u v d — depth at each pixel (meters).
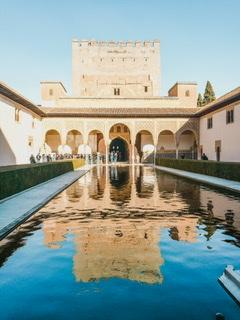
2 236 6.59
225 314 3.68
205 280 4.57
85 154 39.88
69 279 4.63
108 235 6.91
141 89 51.75
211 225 7.80
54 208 10.09
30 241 6.48
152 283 4.47
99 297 4.09
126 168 32.31
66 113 36.59
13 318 3.63
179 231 7.24
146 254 5.67
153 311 3.75
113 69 53.72
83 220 8.37
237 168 16.42
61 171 22.31
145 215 9.01
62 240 6.55
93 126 37.50
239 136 25.20
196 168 23.09
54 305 3.90
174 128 37.59
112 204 10.86
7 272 4.91
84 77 52.78
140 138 41.47
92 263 5.24
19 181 12.70
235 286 4.27
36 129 34.12
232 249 5.94
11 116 24.45
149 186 16.27
